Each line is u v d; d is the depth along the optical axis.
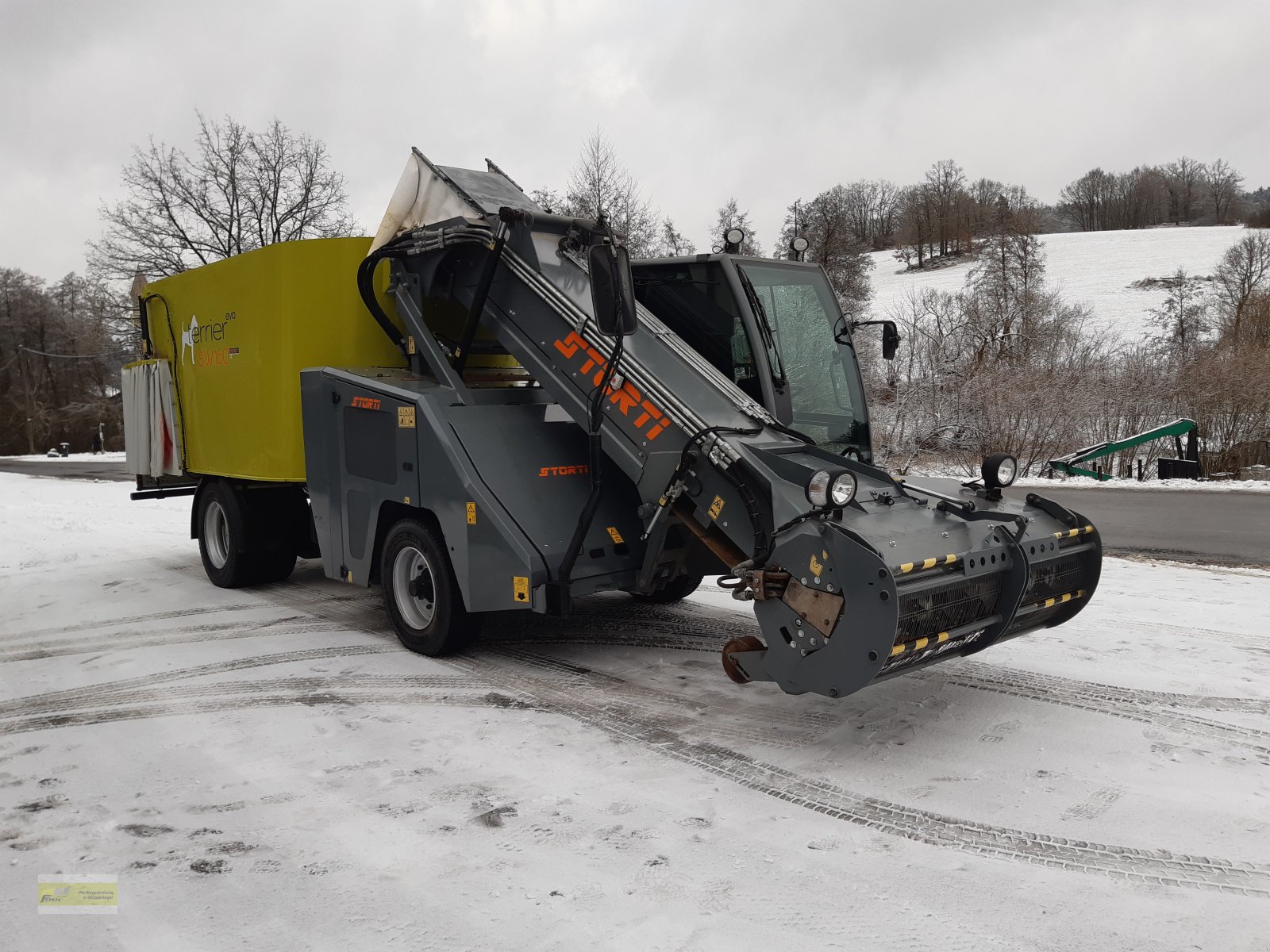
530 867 3.01
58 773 3.89
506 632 6.21
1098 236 79.06
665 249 19.69
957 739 4.11
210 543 7.94
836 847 3.13
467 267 5.75
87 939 2.64
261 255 6.54
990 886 2.86
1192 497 15.05
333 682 5.11
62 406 54.81
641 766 3.87
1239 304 32.97
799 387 5.59
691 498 4.52
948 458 20.28
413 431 5.46
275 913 2.75
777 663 3.97
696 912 2.73
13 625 6.76
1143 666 5.15
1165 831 3.21
